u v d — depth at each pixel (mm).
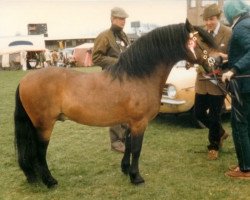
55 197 4246
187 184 4445
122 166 4801
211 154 5293
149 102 4273
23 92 4238
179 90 6895
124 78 4230
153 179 4645
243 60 4062
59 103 4230
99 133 7242
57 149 6152
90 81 4250
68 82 4230
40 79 4215
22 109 4324
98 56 5395
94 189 4426
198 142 6191
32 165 4422
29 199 4223
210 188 4312
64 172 4996
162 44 4258
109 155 5707
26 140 4344
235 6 4219
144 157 5512
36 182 4523
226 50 5004
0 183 4703
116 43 5445
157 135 6777
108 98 4199
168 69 4359
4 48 35125
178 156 5500
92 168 5133
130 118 4293
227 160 5223
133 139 4359
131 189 4371
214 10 4957
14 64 35188
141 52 4246
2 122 8602
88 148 6164
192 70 7273
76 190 4410
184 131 6988
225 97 5215
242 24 4125
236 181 4488
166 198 4098
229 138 6246
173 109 7043
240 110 4395
